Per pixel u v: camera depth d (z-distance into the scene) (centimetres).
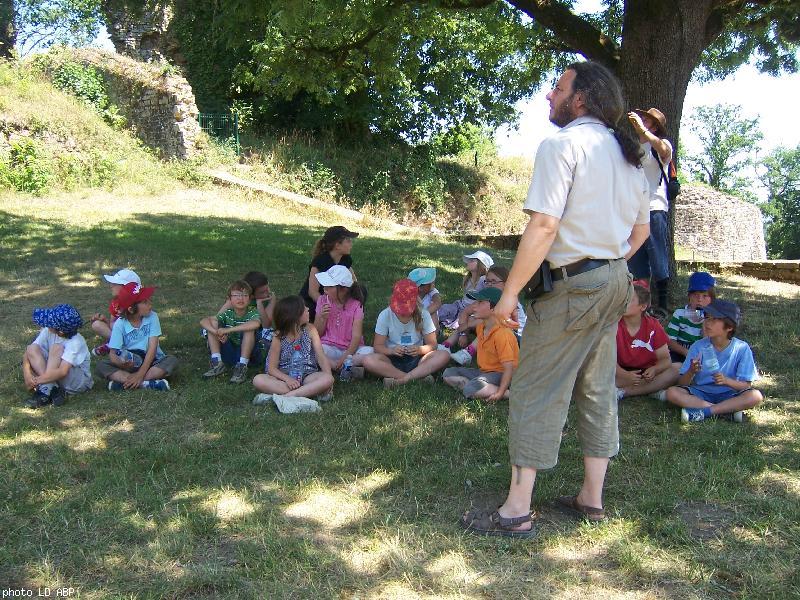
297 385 520
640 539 324
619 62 850
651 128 660
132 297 550
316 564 306
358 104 2484
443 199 2803
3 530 336
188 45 2383
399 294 574
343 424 471
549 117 332
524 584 293
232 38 959
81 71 1917
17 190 1538
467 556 313
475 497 369
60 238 1154
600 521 340
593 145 302
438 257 1239
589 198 300
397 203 2591
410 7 1074
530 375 321
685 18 799
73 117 1727
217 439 446
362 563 309
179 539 325
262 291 627
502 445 434
